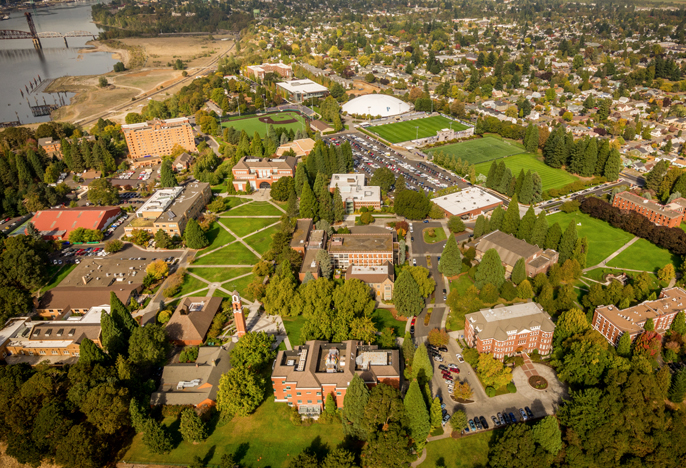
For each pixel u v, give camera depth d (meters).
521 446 161.25
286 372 184.25
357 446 173.38
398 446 158.75
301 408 185.00
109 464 170.38
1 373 188.62
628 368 191.00
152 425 169.50
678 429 166.50
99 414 169.38
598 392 173.88
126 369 188.12
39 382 178.75
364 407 171.50
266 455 171.38
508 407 189.50
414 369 195.25
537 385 198.25
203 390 190.88
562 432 175.12
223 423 182.38
